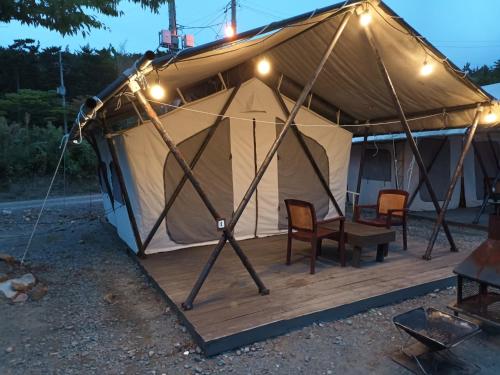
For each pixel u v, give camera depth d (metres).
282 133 3.29
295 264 4.24
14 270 4.33
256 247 5.02
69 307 3.44
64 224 7.72
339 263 4.29
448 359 2.49
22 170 14.50
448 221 7.23
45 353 2.64
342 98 5.91
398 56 4.20
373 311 3.22
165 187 4.79
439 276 3.80
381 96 5.50
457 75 4.32
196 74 4.25
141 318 3.15
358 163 9.99
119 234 6.01
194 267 4.17
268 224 5.67
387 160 9.08
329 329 2.89
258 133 5.43
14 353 2.65
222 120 5.14
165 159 4.76
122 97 3.68
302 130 5.79
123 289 3.87
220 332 2.60
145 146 4.62
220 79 5.09
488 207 8.91
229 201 5.27
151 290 3.80
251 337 2.66
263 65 4.61
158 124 3.02
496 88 8.98
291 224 4.15
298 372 2.35
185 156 4.90
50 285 4.01
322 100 6.14
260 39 3.39
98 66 28.89
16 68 27.70
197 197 5.04
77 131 3.63
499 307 2.91
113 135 4.57
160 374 2.34
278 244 5.18
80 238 6.36
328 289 3.43
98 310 3.36
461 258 4.49
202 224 5.11
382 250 4.33
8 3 5.07
